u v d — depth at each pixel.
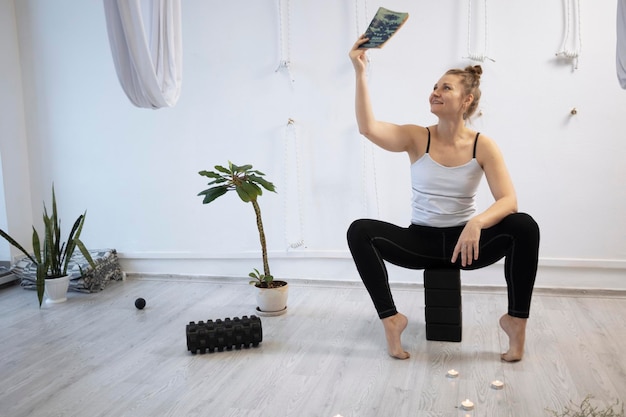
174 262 4.04
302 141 3.71
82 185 4.14
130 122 3.98
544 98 3.35
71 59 4.03
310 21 3.60
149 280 4.01
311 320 3.07
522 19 3.32
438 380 2.29
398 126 2.66
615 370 2.35
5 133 4.05
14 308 3.42
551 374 2.32
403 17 2.31
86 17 3.96
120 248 4.13
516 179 3.43
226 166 3.86
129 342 2.81
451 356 2.53
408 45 3.48
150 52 2.79
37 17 4.05
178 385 2.31
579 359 2.47
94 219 4.15
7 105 4.06
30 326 3.08
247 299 3.51
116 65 2.74
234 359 2.56
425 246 2.61
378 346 2.67
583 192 3.36
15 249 4.14
